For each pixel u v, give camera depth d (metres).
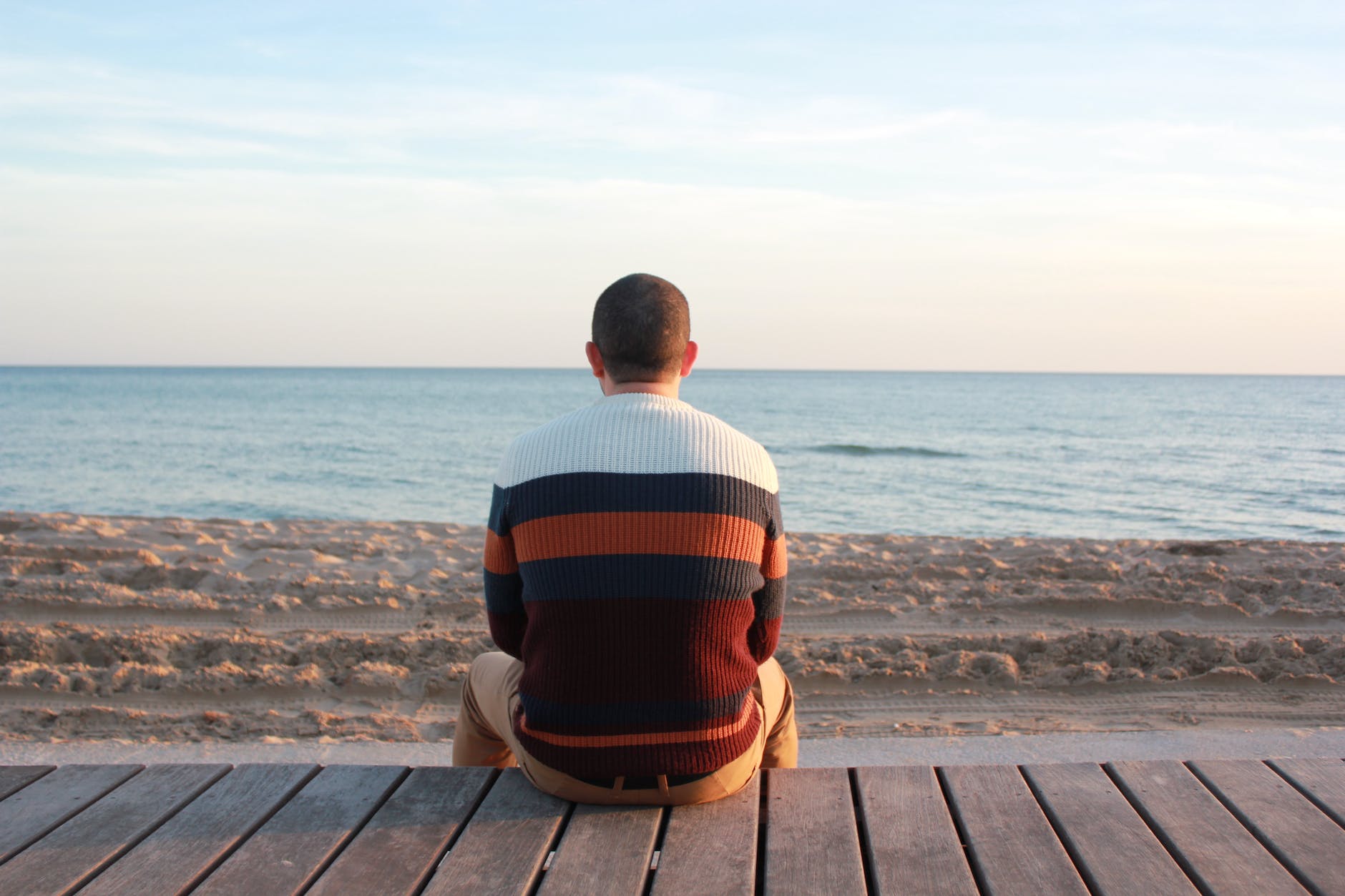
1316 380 197.50
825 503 21.22
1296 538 17.11
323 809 2.18
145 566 6.46
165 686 4.58
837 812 2.16
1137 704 4.52
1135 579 6.71
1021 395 98.75
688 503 1.92
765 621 2.19
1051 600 6.02
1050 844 2.03
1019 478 26.16
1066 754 3.28
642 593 1.93
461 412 60.78
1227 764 2.40
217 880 1.89
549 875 1.88
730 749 2.05
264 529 8.61
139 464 27.59
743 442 2.06
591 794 2.10
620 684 1.97
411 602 6.02
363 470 27.12
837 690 4.77
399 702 4.60
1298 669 4.84
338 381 159.25
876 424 51.56
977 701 4.62
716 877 1.89
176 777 2.34
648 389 2.08
